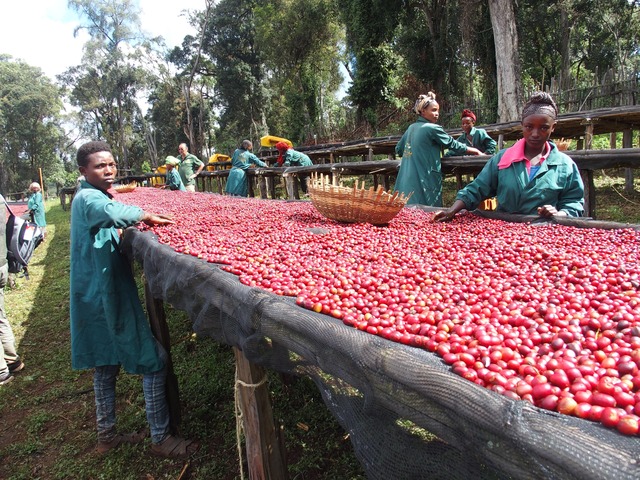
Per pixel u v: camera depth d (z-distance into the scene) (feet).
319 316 4.53
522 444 2.56
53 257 34.47
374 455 3.73
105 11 135.54
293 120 93.30
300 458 9.48
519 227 9.52
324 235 9.68
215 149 141.59
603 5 77.46
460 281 6.04
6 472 10.12
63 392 13.46
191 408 11.74
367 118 71.97
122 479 9.42
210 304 6.58
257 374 6.82
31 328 19.27
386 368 3.51
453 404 2.98
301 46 89.04
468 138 20.93
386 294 5.51
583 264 6.33
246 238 9.75
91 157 9.71
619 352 3.61
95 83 149.89
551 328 4.29
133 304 9.75
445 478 3.18
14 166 165.48
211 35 116.57
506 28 49.01
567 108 45.44
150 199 22.31
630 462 2.25
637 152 13.84
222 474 9.30
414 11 71.46
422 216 12.25
